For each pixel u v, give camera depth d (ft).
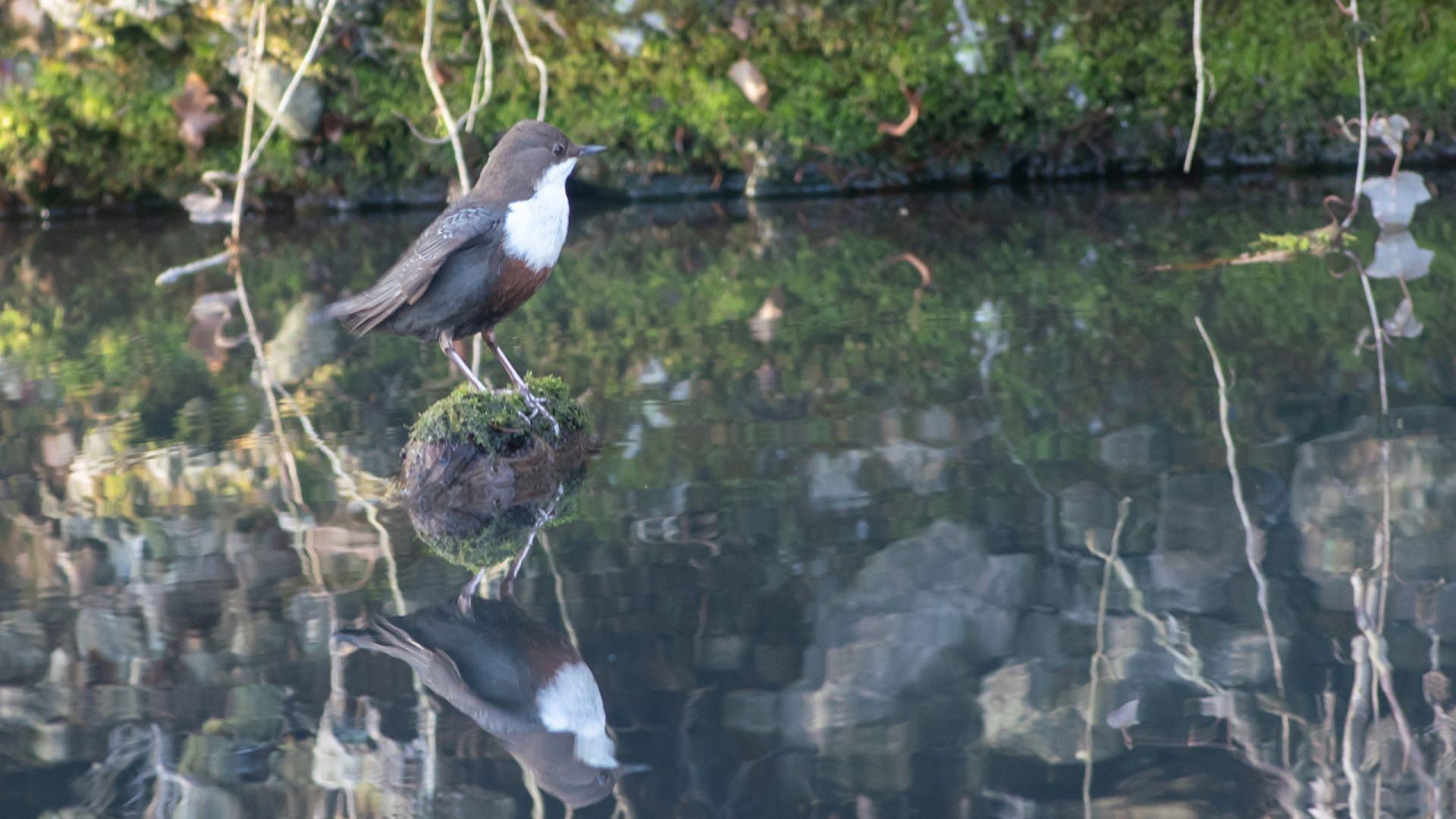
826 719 15.17
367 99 52.19
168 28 51.42
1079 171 54.34
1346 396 26.32
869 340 33.01
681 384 30.09
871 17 51.96
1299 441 23.98
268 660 17.15
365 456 26.05
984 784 13.75
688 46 52.49
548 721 15.43
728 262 43.55
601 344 34.04
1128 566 19.25
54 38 51.70
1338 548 19.39
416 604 18.92
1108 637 17.08
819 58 52.80
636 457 25.36
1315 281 35.88
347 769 14.32
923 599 18.49
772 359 31.78
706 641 17.39
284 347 34.94
